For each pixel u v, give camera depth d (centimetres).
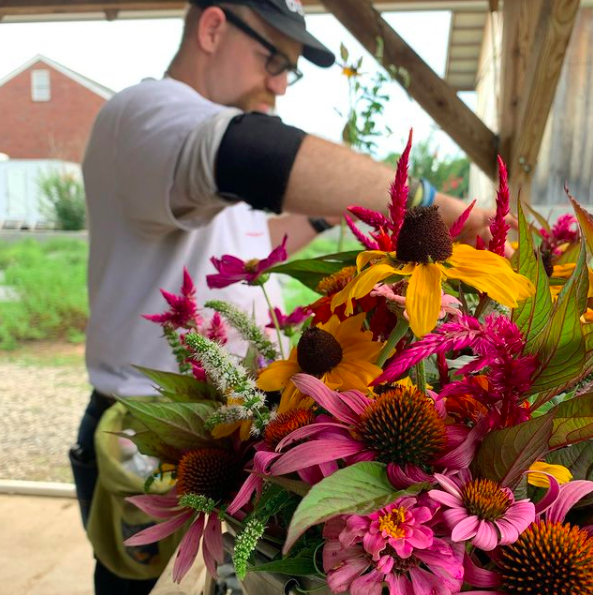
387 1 277
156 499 47
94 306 117
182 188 93
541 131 169
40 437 362
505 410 36
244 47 116
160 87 101
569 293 35
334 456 34
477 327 34
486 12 305
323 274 57
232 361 43
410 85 188
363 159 82
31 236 855
